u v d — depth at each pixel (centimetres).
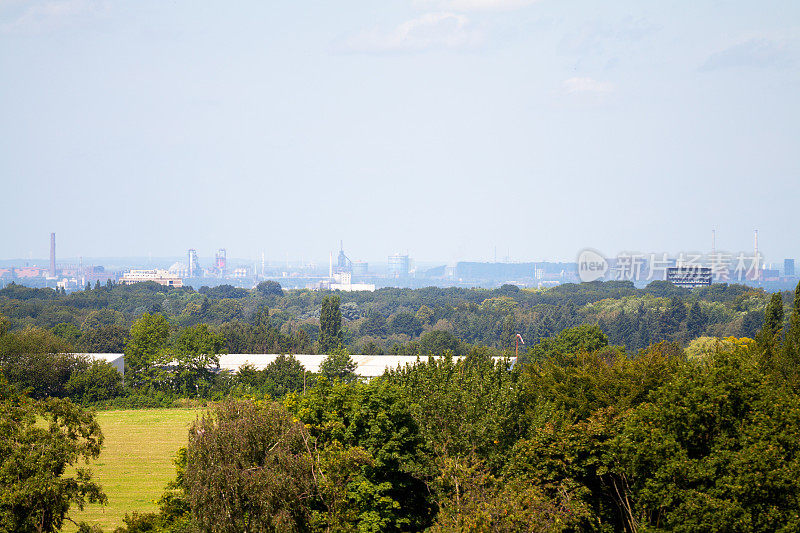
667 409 13550
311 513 12256
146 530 13838
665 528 12750
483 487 13012
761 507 11662
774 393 13438
